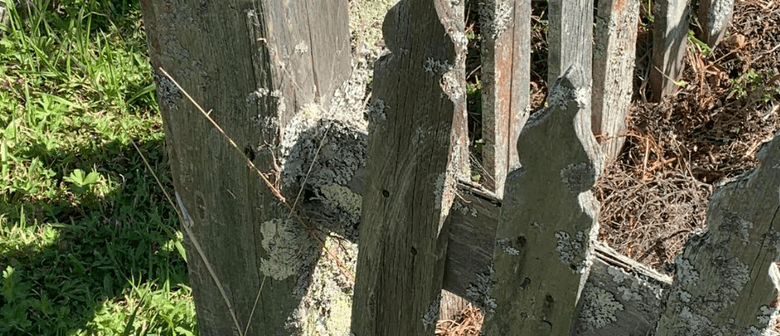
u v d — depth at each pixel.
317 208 1.98
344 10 1.85
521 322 1.72
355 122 1.83
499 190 3.33
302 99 1.82
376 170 1.76
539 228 1.57
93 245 3.17
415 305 1.89
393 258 1.85
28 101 3.64
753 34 4.42
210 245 2.15
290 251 2.01
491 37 2.87
